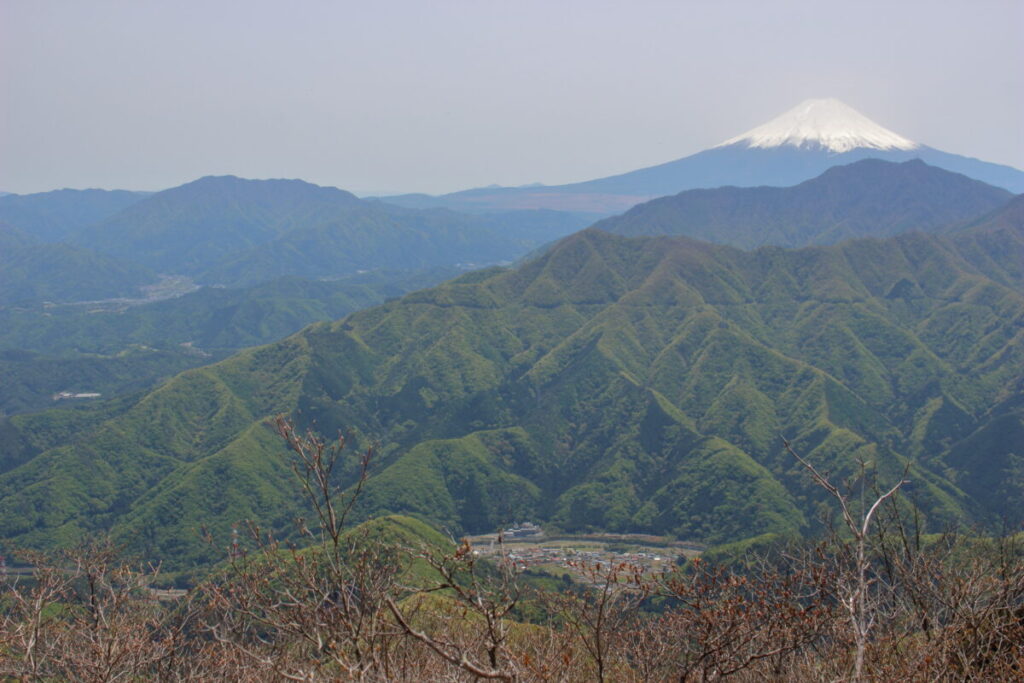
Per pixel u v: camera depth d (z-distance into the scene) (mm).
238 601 11648
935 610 13469
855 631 12148
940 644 12664
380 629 11508
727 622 11977
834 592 13305
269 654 12086
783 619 12117
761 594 12352
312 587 11172
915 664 12523
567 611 13328
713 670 12180
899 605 13555
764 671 13500
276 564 11836
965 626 12836
